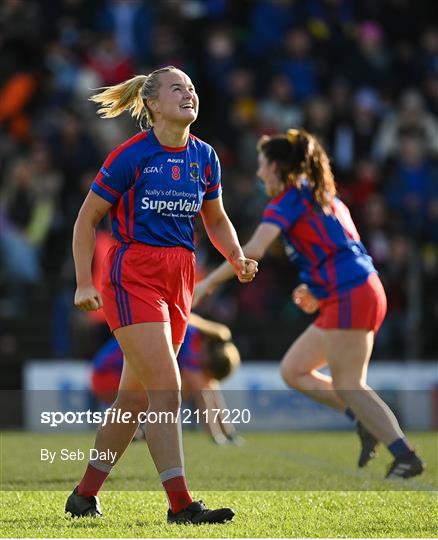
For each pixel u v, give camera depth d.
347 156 52.31
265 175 22.45
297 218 22.00
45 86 53.62
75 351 45.41
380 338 47.06
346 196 50.50
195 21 58.31
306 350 23.77
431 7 62.78
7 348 48.41
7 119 52.78
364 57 56.53
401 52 58.22
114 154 16.78
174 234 16.98
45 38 56.41
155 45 54.06
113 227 17.12
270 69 54.91
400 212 49.97
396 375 42.84
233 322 48.91
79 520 16.56
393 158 53.78
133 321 16.45
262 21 55.94
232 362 31.27
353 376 21.67
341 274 21.62
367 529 15.77
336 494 19.88
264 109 52.91
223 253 18.36
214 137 52.62
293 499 19.17
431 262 50.22
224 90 53.19
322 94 55.72
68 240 48.16
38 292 49.03
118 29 55.34
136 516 17.03
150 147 16.88
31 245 48.25
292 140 22.31
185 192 17.00
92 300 16.55
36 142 51.03
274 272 49.88
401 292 47.75
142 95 17.09
